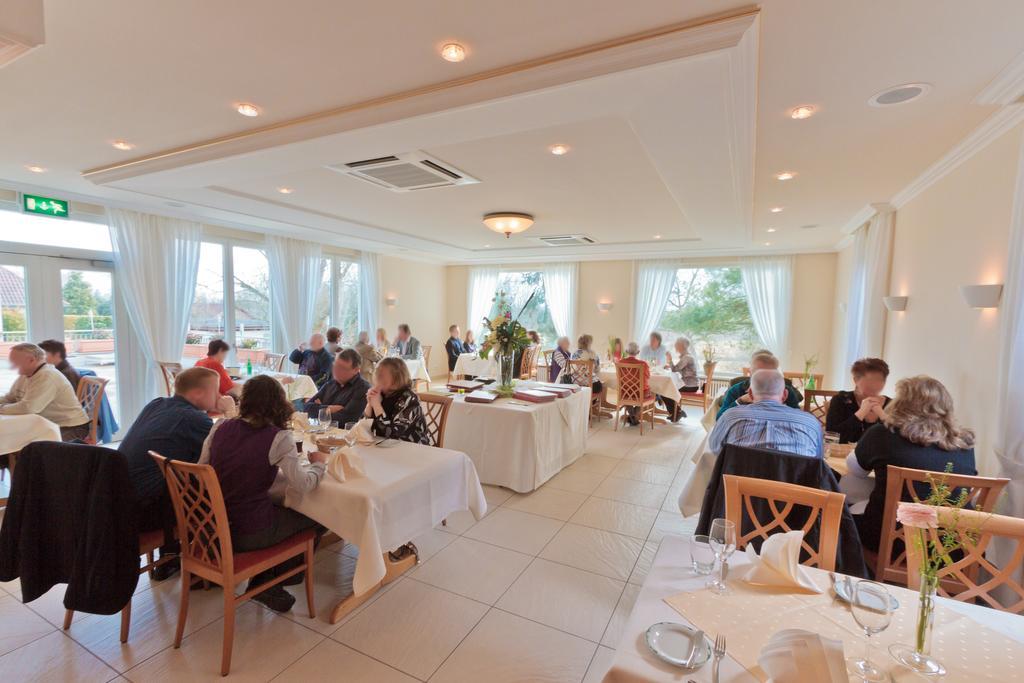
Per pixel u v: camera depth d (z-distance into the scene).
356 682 1.76
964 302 2.89
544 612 2.20
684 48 1.77
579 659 1.90
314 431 2.64
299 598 2.26
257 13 1.69
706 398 5.90
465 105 2.23
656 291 7.99
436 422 3.84
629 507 3.39
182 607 1.90
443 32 1.81
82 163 3.52
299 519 2.08
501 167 3.53
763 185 3.73
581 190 4.15
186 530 1.88
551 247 7.70
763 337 7.27
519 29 1.79
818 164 3.20
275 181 4.00
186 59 2.03
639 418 5.89
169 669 1.79
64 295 4.59
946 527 1.36
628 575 2.52
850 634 1.10
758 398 2.54
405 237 6.86
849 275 5.99
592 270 8.54
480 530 3.01
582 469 4.22
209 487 1.73
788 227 5.39
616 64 1.89
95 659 1.84
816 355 6.99
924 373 3.49
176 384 2.31
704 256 7.64
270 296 6.50
